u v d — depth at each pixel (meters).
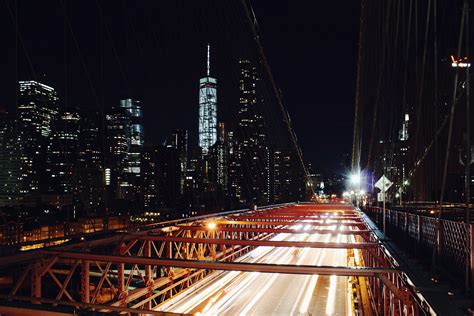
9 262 10.99
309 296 17.64
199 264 9.52
